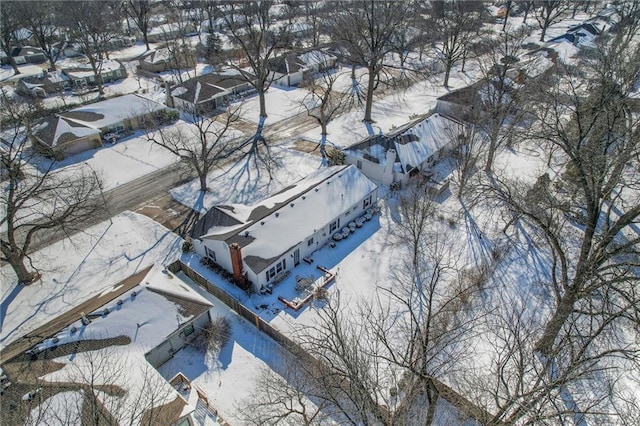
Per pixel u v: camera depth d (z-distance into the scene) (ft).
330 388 59.36
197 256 104.27
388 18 167.43
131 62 257.75
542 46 227.61
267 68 212.02
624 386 70.38
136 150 153.69
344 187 114.01
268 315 88.02
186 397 71.51
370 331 82.99
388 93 207.00
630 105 82.74
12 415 59.77
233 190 129.18
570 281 87.35
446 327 70.28
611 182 67.87
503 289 91.97
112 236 111.45
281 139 160.56
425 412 65.31
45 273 99.60
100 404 60.08
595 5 356.38
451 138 137.69
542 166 136.15
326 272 97.66
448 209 118.73
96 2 237.25
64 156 148.56
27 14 225.15
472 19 231.30
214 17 318.86
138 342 74.74
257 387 73.92
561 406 64.13
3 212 118.73
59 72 219.00
